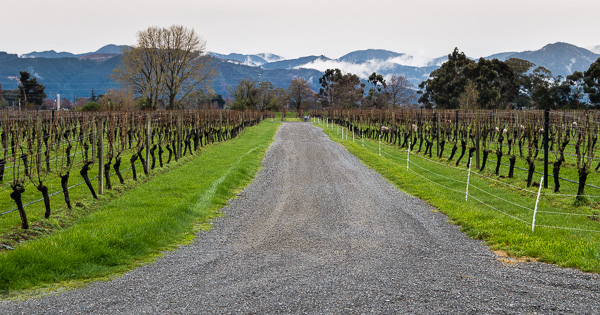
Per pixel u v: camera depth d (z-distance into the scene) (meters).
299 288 7.14
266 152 31.20
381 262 8.63
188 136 33.91
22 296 6.84
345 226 11.93
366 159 27.42
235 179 19.28
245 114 70.50
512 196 16.25
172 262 8.72
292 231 11.39
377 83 150.25
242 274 7.92
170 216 11.95
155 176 19.70
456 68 100.94
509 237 10.08
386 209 14.15
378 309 6.26
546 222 12.19
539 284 7.28
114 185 16.58
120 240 9.22
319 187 18.30
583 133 19.14
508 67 92.50
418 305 6.41
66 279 7.62
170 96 78.56
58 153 24.09
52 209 12.62
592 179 19.00
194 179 18.80
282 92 160.62
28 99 97.75
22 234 10.13
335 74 169.12
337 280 7.53
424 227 11.77
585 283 7.29
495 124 33.47
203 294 6.92
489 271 8.02
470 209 13.43
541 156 26.84
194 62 79.25
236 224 12.19
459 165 25.12
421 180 19.52
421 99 115.56
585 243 9.46
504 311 6.18
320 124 79.75
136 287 7.26
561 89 74.50
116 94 74.50
